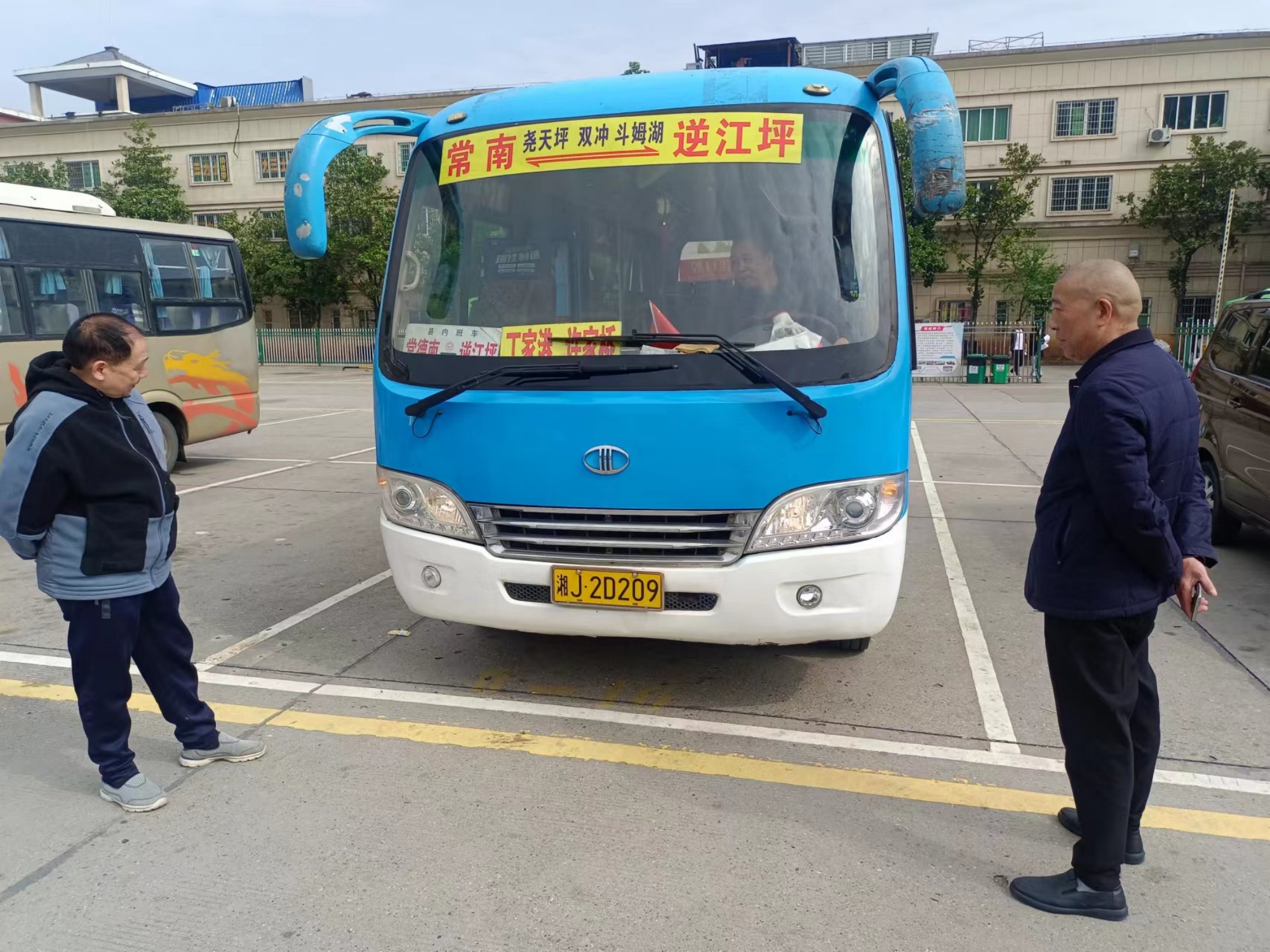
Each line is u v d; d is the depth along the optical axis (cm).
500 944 248
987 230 2931
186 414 998
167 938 252
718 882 275
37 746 367
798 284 344
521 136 379
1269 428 578
